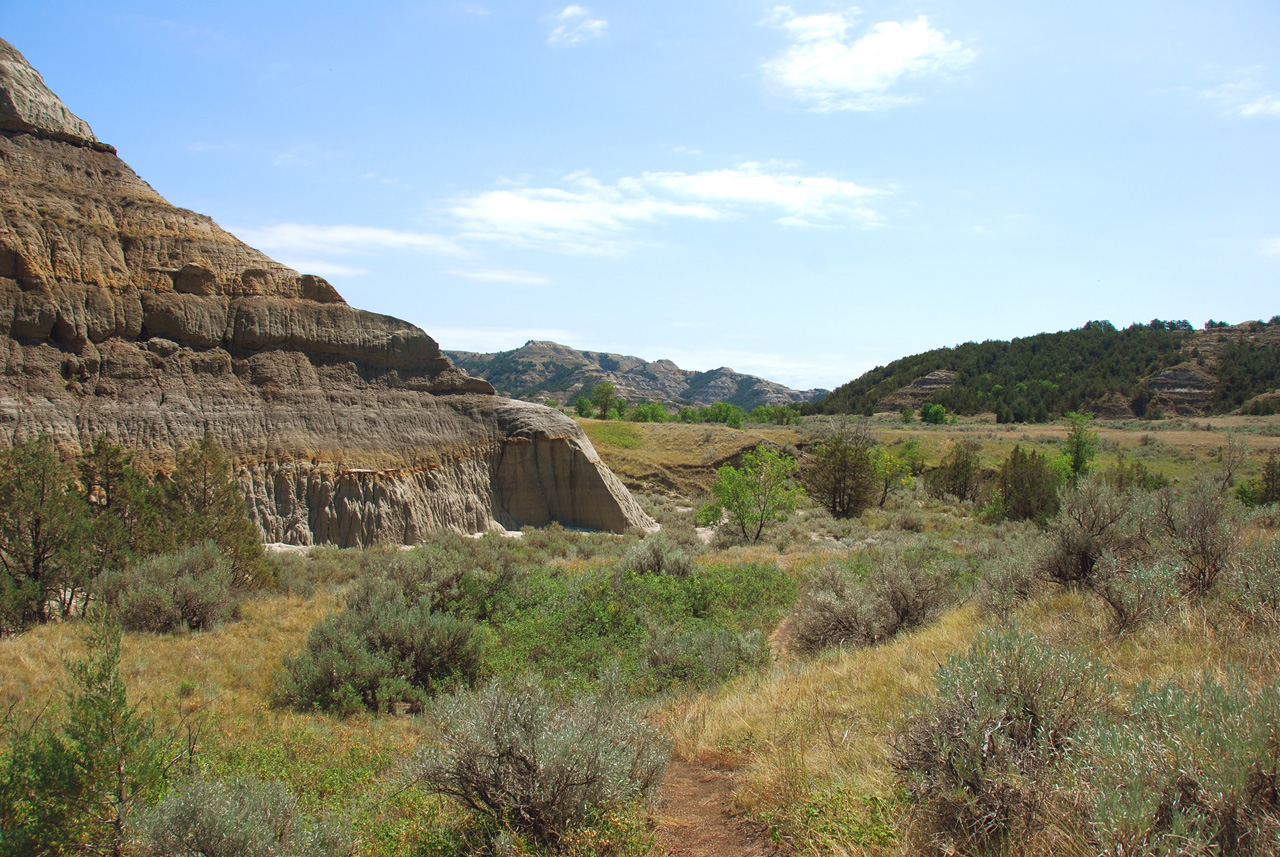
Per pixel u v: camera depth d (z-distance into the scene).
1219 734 3.84
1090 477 11.06
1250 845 3.47
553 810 5.18
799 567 22.55
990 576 11.59
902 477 60.09
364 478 34.06
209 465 20.19
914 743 4.84
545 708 5.70
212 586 15.24
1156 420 102.44
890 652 9.06
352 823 5.90
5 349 27.30
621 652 12.62
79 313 29.28
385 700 10.81
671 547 21.45
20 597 14.69
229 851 4.65
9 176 30.56
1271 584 7.21
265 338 34.25
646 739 6.09
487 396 42.50
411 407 38.34
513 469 40.22
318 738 8.92
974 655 5.14
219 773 7.25
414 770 5.59
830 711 7.11
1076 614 8.48
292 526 31.53
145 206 33.59
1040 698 4.76
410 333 39.78
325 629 12.16
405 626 12.05
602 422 68.44
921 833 4.35
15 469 15.80
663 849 5.10
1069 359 137.75
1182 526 9.46
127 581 15.02
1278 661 5.73
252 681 11.64
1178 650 6.46
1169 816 3.72
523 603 16.31
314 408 34.44
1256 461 57.25
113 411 28.94
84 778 5.07
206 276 33.28
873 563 19.91
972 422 110.25
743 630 14.13
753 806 5.52
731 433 67.12
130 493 18.97
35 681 10.37
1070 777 4.12
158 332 31.66
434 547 20.44
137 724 5.43
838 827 4.61
